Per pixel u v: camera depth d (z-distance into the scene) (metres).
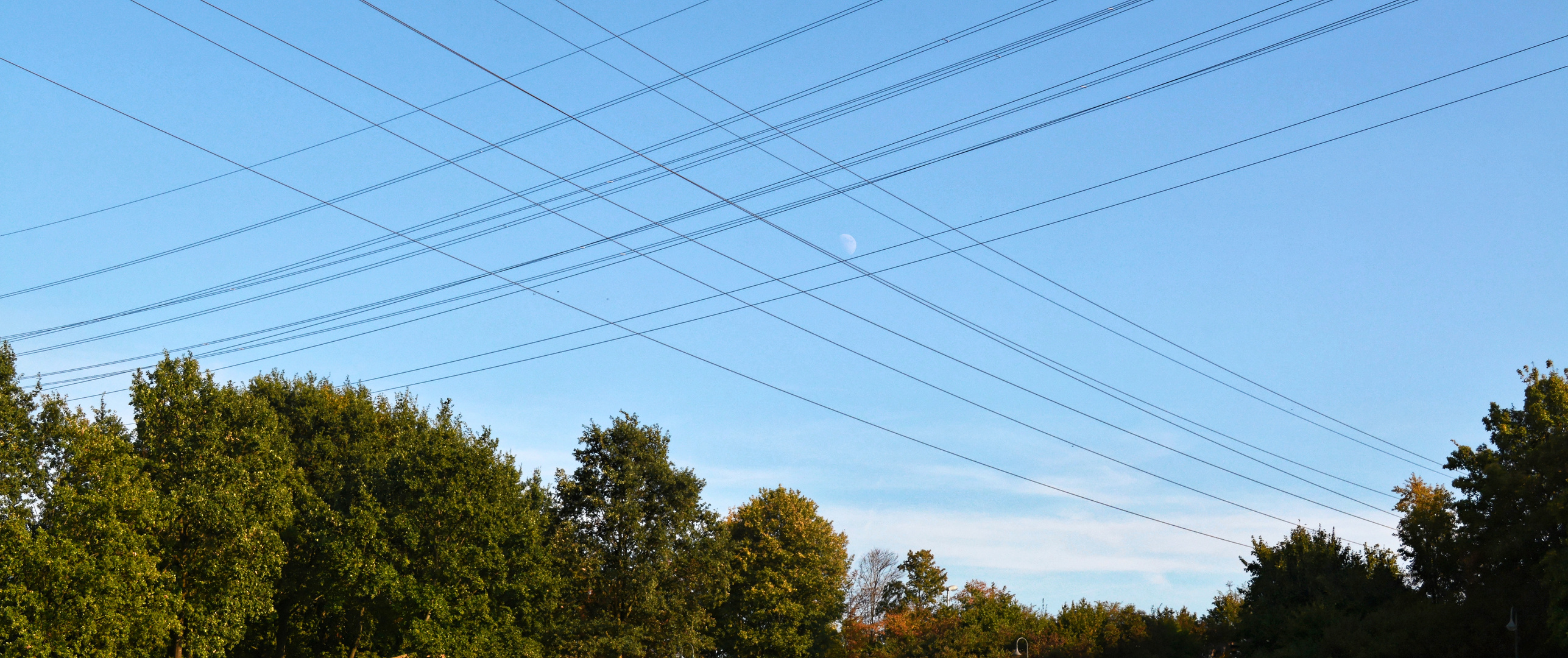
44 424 38.12
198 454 41.41
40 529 34.78
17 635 33.16
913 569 127.06
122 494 36.56
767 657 77.44
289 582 48.31
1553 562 39.56
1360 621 55.81
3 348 37.94
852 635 96.38
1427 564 57.44
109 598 34.78
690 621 62.19
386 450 57.22
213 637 39.69
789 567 80.69
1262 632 62.44
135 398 42.84
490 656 49.72
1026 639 79.00
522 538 54.38
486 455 51.88
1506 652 47.12
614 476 62.31
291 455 49.25
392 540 48.84
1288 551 65.94
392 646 50.34
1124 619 76.88
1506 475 47.84
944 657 81.81
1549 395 52.53
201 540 40.34
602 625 59.38
